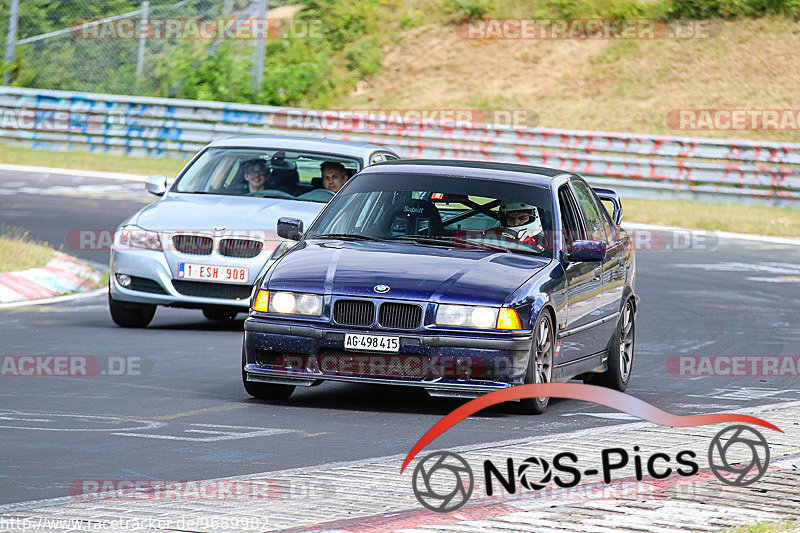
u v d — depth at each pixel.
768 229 64.94
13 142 81.75
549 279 23.53
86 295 40.31
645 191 75.31
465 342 21.94
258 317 22.80
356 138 79.31
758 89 94.81
